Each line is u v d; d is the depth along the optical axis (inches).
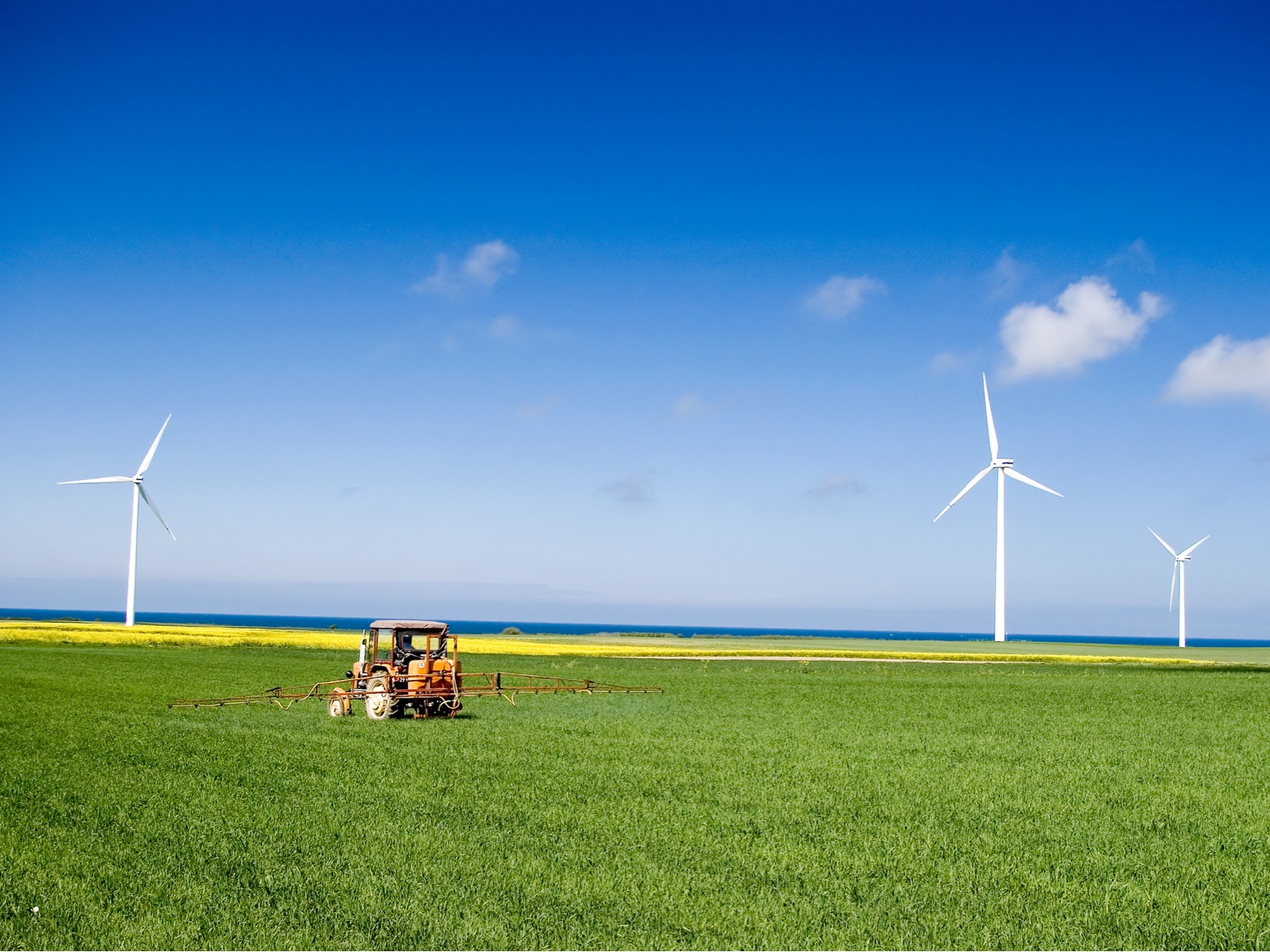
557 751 851.4
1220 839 560.1
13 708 1175.0
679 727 1093.1
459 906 397.1
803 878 450.6
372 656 1176.8
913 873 465.1
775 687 1868.8
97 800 595.2
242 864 453.7
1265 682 2194.9
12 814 556.1
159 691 1470.2
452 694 1149.7
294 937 358.0
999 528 4325.8
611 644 4451.3
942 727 1158.3
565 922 381.4
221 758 780.6
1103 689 1888.5
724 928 378.6
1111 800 673.0
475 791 642.8
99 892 407.2
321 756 796.6
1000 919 398.6
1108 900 429.4
